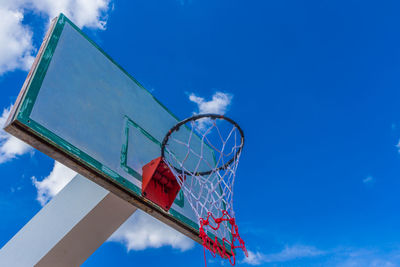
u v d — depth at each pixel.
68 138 2.10
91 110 2.41
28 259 2.78
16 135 1.89
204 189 3.23
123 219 2.80
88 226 2.71
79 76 2.45
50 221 2.90
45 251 2.70
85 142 2.21
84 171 2.18
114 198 2.64
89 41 2.74
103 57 2.83
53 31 2.42
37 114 1.97
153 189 2.62
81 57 2.56
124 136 2.61
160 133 3.09
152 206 2.55
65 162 2.10
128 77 3.06
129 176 2.46
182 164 2.85
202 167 3.42
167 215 2.65
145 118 2.99
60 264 2.79
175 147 3.21
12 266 2.85
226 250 2.99
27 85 2.03
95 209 2.65
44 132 1.95
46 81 2.15
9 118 1.90
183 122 2.67
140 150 2.71
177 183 2.76
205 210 3.11
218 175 2.96
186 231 2.84
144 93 3.18
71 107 2.24
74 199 2.86
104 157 2.31
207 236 2.77
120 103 2.77
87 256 2.86
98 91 2.58
